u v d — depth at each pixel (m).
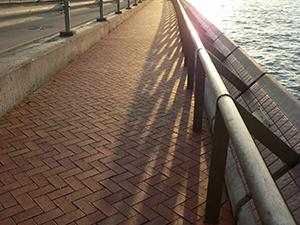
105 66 7.71
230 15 48.72
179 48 10.07
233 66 5.26
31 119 4.54
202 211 2.73
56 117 4.64
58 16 18.30
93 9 23.61
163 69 7.57
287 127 2.76
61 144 3.86
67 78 6.62
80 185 3.06
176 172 3.34
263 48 24.09
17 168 3.32
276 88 3.48
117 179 3.18
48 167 3.36
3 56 5.79
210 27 9.91
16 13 10.87
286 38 28.25
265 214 0.98
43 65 6.11
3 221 2.55
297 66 18.86
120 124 4.49
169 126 4.47
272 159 2.68
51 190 2.97
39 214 2.65
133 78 6.76
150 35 12.53
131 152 3.72
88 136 4.09
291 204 2.11
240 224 2.39
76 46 8.27
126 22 16.34
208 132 4.32
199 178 3.24
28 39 9.81
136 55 8.98
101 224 2.55
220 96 2.11
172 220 2.62
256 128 2.24
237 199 2.61
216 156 2.36
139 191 3.00
